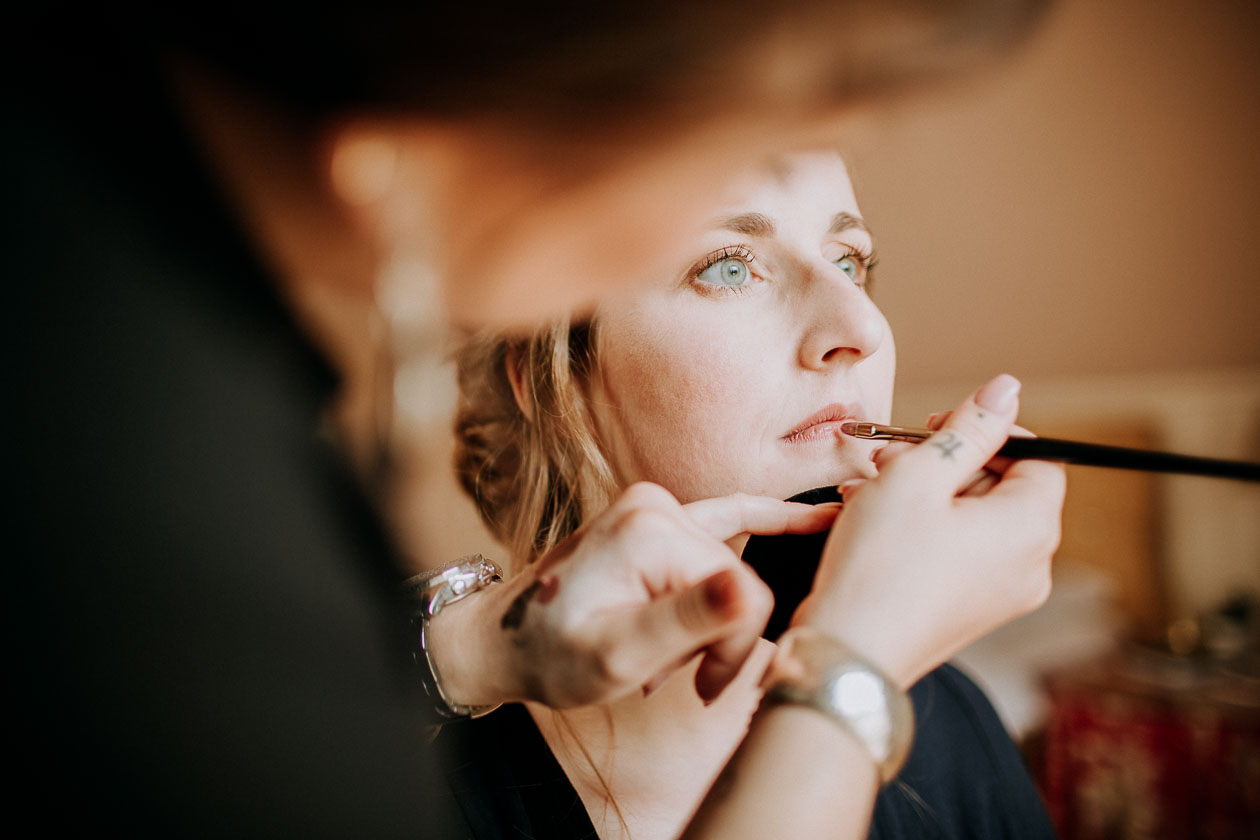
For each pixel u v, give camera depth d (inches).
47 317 10.3
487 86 8.0
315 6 7.9
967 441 16.9
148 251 10.1
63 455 10.5
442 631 17.4
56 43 9.7
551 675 16.3
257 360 10.7
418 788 12.3
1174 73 66.2
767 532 19.7
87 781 10.5
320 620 11.3
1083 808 68.3
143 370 10.4
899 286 80.7
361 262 10.0
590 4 7.5
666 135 8.2
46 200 10.1
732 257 24.3
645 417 25.4
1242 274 70.6
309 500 11.3
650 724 24.1
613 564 16.3
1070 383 79.3
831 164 25.3
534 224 9.1
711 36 7.5
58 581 10.5
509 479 28.1
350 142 8.9
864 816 14.1
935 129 68.6
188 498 10.6
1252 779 62.2
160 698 10.6
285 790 11.1
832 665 14.4
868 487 16.7
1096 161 69.9
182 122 9.5
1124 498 80.0
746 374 24.4
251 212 9.8
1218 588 77.1
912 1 7.4
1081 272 75.6
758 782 13.9
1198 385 74.8
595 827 23.4
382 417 12.1
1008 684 72.3
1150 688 68.7
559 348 25.9
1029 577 16.5
